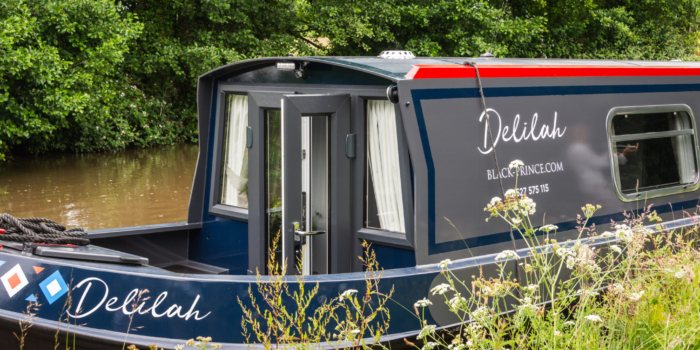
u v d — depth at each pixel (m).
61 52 14.94
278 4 20.08
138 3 19.14
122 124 17.66
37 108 14.16
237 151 5.05
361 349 3.33
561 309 3.19
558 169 4.46
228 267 5.13
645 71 5.20
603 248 4.49
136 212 9.77
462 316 3.70
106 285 3.33
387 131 4.04
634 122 5.13
